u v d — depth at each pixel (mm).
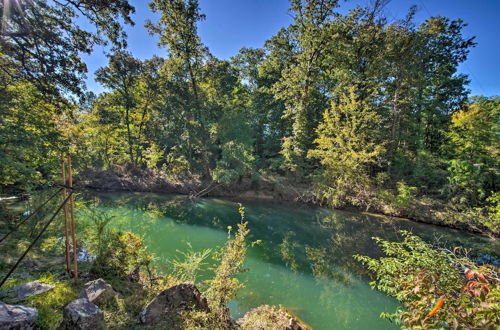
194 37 19672
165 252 8250
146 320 3162
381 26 17359
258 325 4215
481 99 14664
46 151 8141
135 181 20969
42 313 2885
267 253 8930
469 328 1547
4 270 4379
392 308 5719
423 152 15547
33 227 6594
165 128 24203
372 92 17641
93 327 2682
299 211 15680
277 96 19969
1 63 7293
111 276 4691
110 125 22062
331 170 15891
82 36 8156
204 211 14992
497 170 12320
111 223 10945
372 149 16234
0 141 7203
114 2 8023
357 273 7508
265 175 21344
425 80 17500
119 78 20922
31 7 6934
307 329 4695
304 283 6801
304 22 17969
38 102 8172
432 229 12188
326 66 20453
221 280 4309
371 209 15352
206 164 21531
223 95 23359
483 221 11188
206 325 3295
